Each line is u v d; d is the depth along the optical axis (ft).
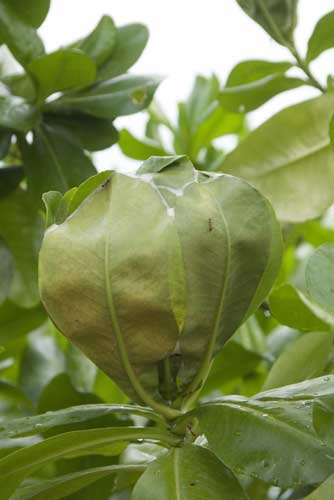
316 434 2.32
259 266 2.49
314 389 2.51
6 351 3.98
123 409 2.63
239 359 3.75
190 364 2.53
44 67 3.36
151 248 2.38
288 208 3.24
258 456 2.38
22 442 2.98
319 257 2.64
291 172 3.24
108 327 2.45
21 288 3.68
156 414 2.61
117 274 2.39
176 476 2.41
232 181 2.47
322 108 3.20
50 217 2.47
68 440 2.50
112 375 2.53
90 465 3.26
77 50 3.32
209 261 2.43
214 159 4.46
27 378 3.86
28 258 3.67
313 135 3.22
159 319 2.43
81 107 3.49
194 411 2.53
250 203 2.47
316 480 2.32
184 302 2.42
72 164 3.49
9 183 3.65
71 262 2.40
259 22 3.42
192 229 2.41
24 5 3.45
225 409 2.50
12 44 3.43
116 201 2.40
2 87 3.55
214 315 2.48
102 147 3.52
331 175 3.21
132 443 2.96
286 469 2.35
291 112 3.22
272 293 2.61
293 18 3.42
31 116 3.41
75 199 2.47
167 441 2.54
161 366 2.53
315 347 2.93
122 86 3.50
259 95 3.58
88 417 2.61
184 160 2.47
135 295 2.40
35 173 3.48
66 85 3.43
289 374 2.95
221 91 3.61
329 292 2.60
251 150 3.26
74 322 2.46
